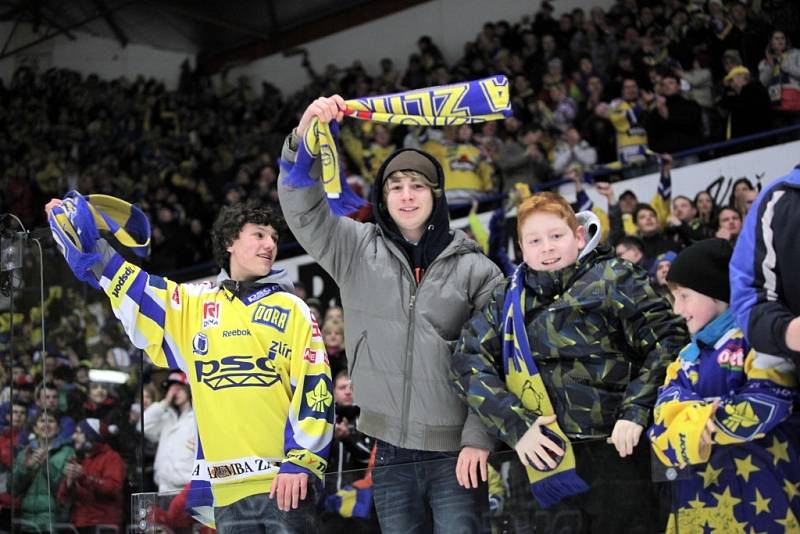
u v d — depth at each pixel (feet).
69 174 45.62
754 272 6.54
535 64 34.17
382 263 8.75
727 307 7.14
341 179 8.52
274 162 39.34
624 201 23.82
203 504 7.90
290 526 7.81
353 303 8.84
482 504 7.68
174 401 19.02
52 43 48.52
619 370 7.66
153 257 36.70
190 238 37.40
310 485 7.82
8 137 47.67
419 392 8.48
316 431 8.01
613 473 7.20
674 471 6.94
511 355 7.84
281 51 46.29
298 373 8.25
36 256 10.18
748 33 27.99
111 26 46.98
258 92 46.93
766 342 6.33
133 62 48.85
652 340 7.51
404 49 42.42
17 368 10.27
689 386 7.13
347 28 44.06
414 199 8.61
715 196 22.66
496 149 30.55
